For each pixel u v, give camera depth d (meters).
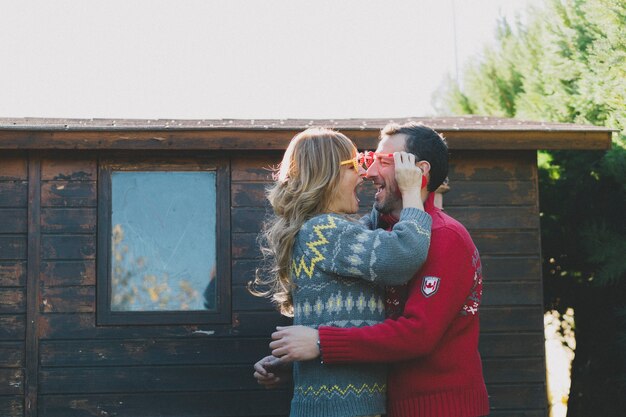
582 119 6.97
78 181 4.89
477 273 2.80
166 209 4.95
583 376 7.20
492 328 5.10
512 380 5.06
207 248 4.95
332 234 2.66
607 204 6.83
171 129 4.75
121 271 4.88
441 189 5.04
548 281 7.19
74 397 4.76
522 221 5.20
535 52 8.17
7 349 4.76
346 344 2.58
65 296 4.82
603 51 6.28
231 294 4.92
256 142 4.83
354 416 2.62
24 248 4.84
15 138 4.69
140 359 4.82
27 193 4.86
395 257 2.56
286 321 4.92
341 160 2.82
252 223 4.97
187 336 4.86
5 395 4.73
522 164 5.23
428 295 2.63
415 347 2.58
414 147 2.84
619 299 6.78
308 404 2.67
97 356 4.80
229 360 4.87
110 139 4.74
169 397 4.82
